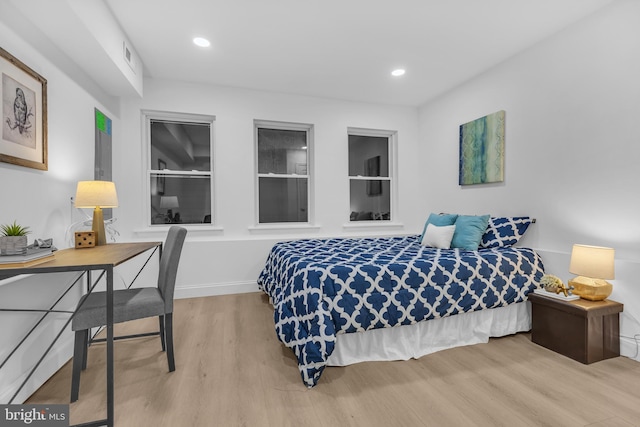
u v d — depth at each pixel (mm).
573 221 2402
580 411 1477
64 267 1300
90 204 2070
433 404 1540
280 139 3885
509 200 2953
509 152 2941
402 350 2002
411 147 4281
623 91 2082
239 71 3148
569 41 2412
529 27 2434
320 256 2340
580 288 2064
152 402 1549
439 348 2121
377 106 4125
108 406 1333
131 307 1700
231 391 1646
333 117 3938
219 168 3486
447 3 2139
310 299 1786
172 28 2408
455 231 2855
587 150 2301
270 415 1460
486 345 2203
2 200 1545
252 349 2133
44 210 1889
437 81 3436
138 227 3244
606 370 1852
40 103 1820
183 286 3312
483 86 3219
